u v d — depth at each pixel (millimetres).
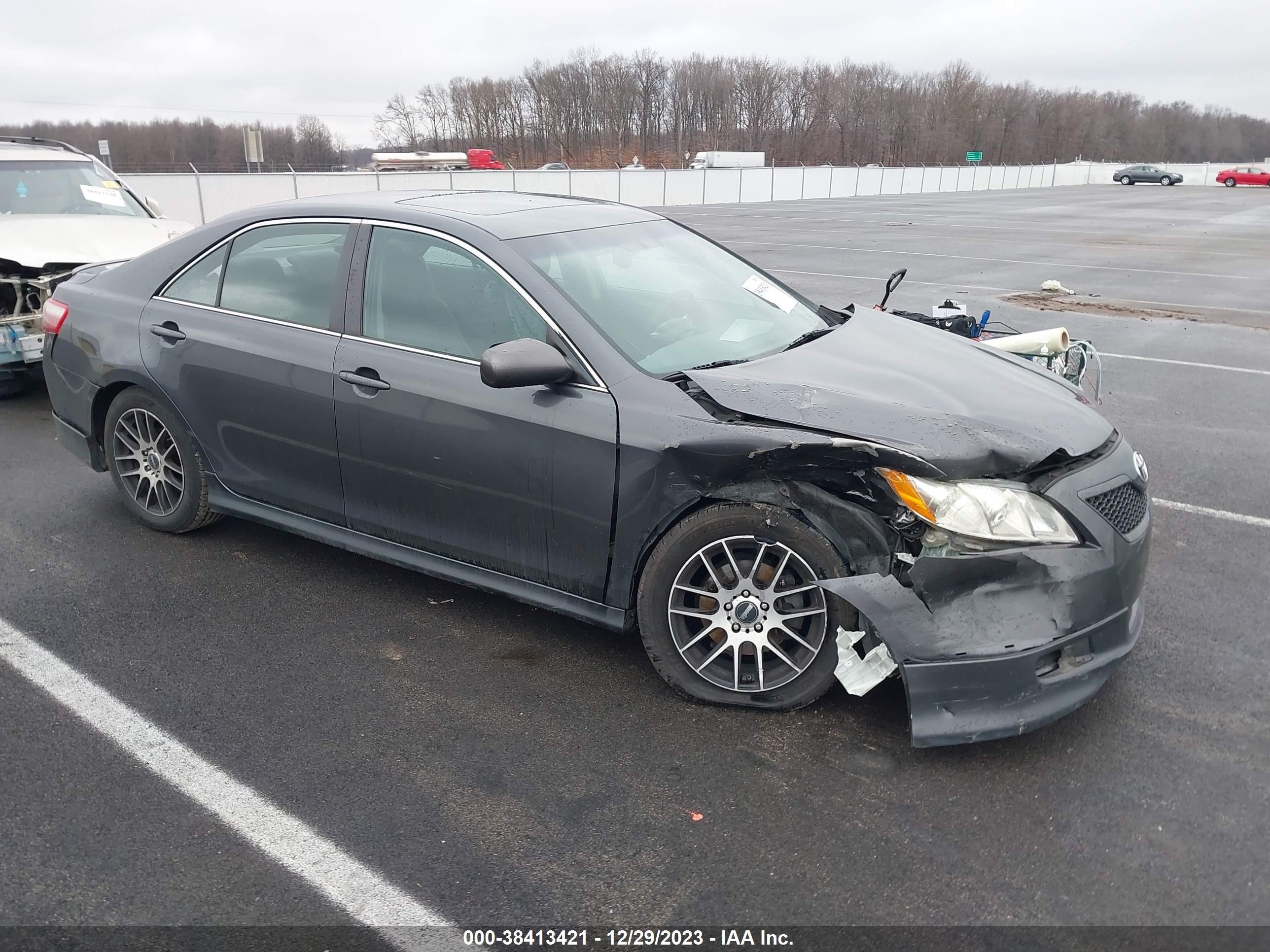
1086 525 2756
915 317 5336
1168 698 3189
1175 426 6441
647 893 2352
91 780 2781
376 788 2748
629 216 4184
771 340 3627
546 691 3260
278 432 3859
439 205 3803
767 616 3031
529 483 3244
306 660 3453
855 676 2904
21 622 3711
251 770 2832
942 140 92750
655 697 3225
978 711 2729
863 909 2297
